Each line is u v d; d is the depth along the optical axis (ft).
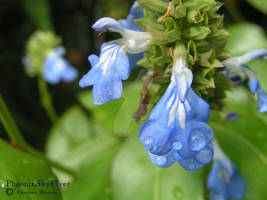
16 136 0.22
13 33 0.46
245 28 0.28
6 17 0.46
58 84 0.44
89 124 0.35
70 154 0.29
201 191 0.18
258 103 0.16
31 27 0.46
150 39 0.15
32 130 0.41
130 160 0.20
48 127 0.42
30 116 0.44
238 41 0.28
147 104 0.15
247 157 0.20
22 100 0.44
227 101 0.25
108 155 0.24
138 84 0.28
